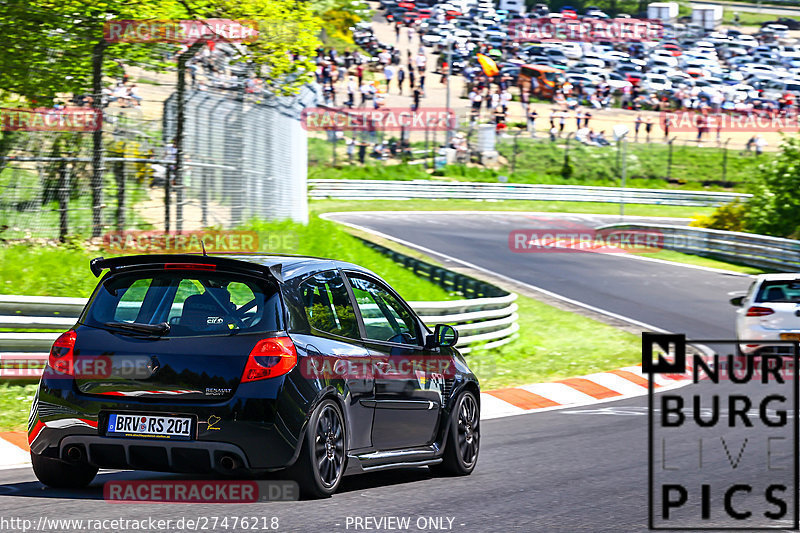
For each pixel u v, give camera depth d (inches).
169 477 1007.0
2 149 2381.9
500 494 992.2
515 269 4517.7
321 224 3964.1
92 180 2475.4
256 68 2950.3
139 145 2576.3
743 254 5128.0
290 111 3435.0
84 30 2549.2
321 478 895.1
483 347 2536.9
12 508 839.7
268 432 852.6
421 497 954.7
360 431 958.4
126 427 871.1
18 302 1633.9
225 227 2844.5
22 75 2511.1
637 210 7785.4
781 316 2559.1
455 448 1108.5
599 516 886.4
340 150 7706.7
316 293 948.0
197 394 862.5
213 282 903.1
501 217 6791.3
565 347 2856.8
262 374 860.0
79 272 2276.1
